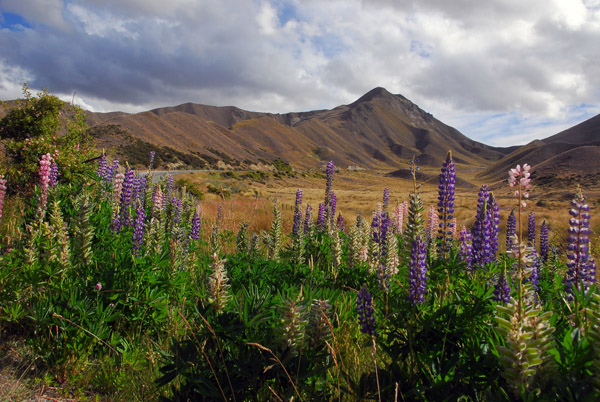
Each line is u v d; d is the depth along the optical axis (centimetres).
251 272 544
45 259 423
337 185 15025
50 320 360
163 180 1015
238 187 5141
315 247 753
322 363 264
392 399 234
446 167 381
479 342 253
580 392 181
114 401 315
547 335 192
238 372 249
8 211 783
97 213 676
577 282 329
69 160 1121
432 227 743
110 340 373
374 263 545
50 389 325
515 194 209
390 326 284
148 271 436
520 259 204
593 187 10075
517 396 194
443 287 331
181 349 275
